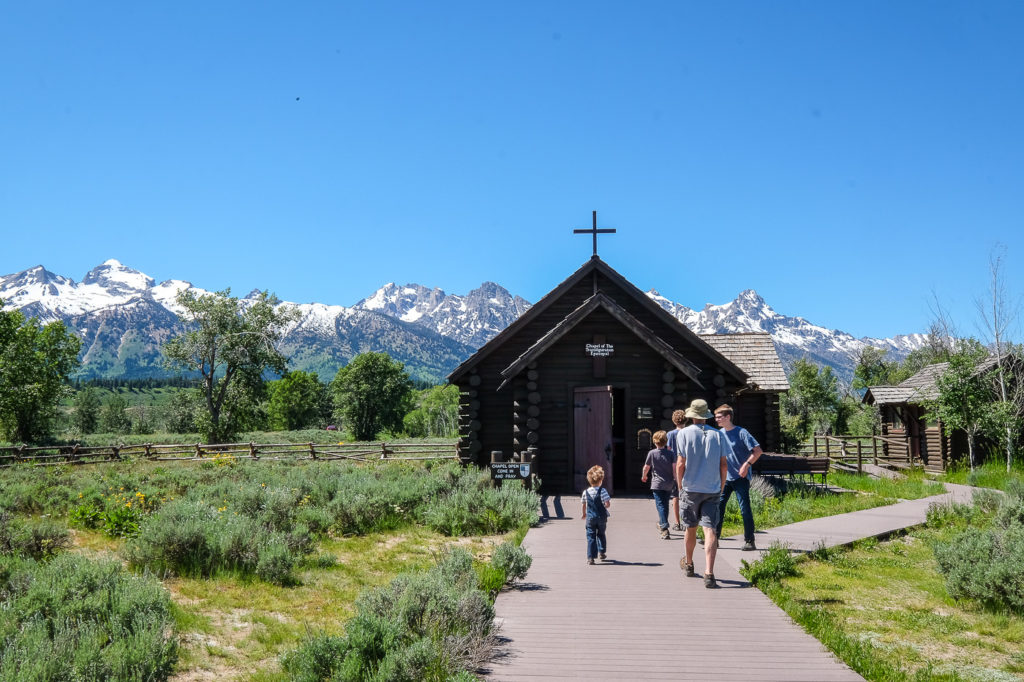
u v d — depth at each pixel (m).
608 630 7.36
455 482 17.48
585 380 20.20
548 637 7.14
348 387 120.19
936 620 8.58
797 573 10.51
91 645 5.93
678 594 8.80
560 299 21.31
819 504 18.02
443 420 114.88
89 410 99.50
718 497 9.39
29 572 8.12
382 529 14.51
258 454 39.97
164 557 10.49
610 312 19.69
